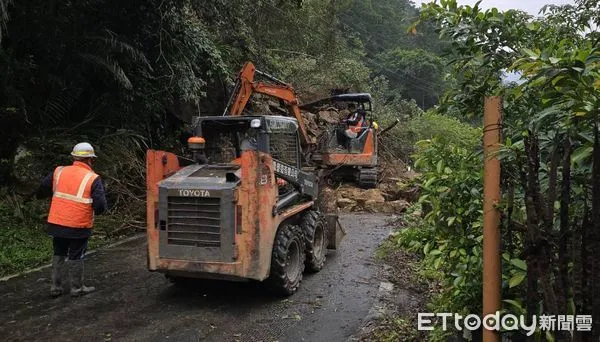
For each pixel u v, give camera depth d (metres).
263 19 18.36
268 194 4.80
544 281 2.27
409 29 2.99
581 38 3.01
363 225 9.25
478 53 2.80
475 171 2.98
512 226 2.51
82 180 5.09
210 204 4.75
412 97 42.38
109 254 6.93
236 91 9.34
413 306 4.95
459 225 3.05
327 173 11.83
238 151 5.80
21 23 8.08
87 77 9.62
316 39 23.12
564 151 2.19
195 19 11.14
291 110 10.00
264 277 4.73
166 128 11.62
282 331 4.38
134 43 9.44
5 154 8.44
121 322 4.55
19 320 4.57
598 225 2.02
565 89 1.92
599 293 2.04
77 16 8.62
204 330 4.40
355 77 22.36
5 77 7.94
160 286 5.58
